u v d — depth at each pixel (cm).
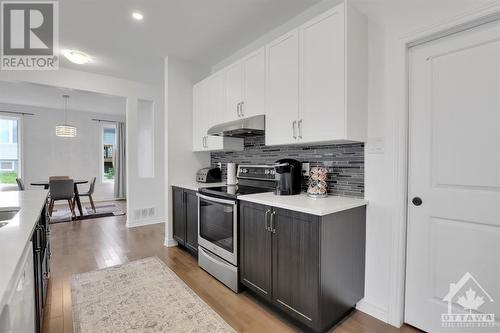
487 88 142
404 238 174
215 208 242
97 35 275
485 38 142
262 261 191
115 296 207
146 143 475
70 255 295
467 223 151
